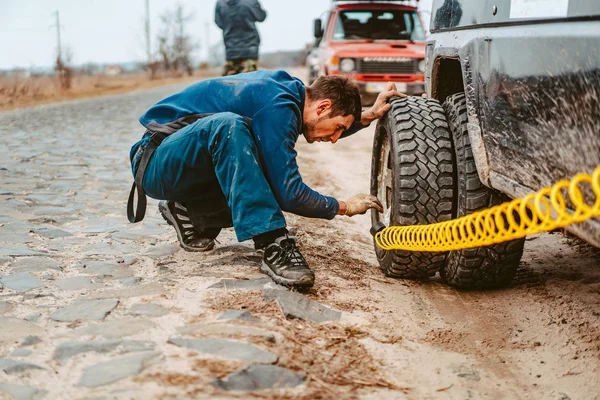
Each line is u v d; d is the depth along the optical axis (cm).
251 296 290
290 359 232
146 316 266
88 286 310
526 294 332
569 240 438
